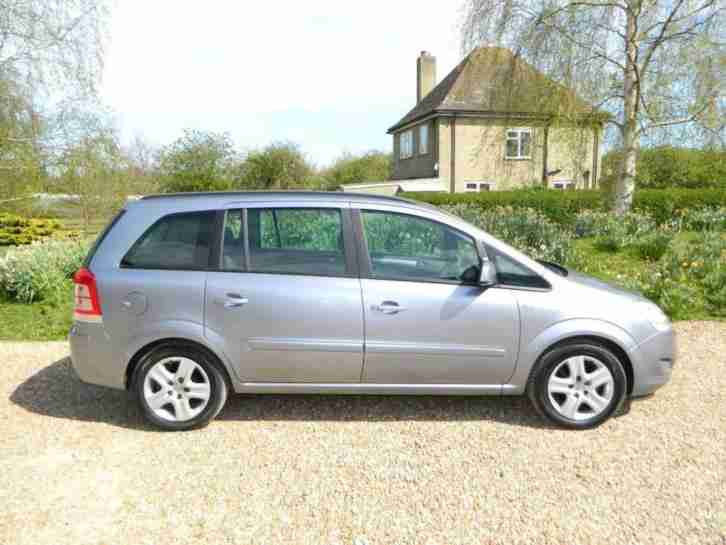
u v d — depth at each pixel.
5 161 11.15
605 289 3.69
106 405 4.02
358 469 3.06
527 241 9.98
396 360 3.53
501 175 21.69
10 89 10.66
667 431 3.48
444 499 2.76
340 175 44.78
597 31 14.07
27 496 2.80
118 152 12.69
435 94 29.16
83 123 11.73
